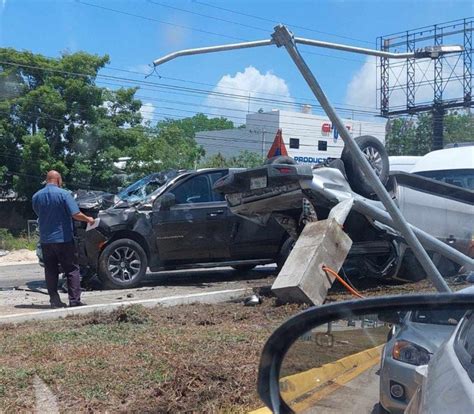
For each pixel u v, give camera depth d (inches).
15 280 530.9
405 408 117.3
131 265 422.3
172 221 426.9
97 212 418.0
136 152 1417.3
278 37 264.7
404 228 262.8
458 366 99.3
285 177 346.6
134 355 235.3
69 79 1359.5
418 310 121.4
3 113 1337.4
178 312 325.7
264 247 443.8
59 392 200.8
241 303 349.7
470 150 499.2
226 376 210.1
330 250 313.7
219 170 445.1
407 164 569.0
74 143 1368.1
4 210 1434.5
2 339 266.4
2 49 1321.4
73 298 346.6
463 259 327.3
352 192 362.6
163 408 191.9
